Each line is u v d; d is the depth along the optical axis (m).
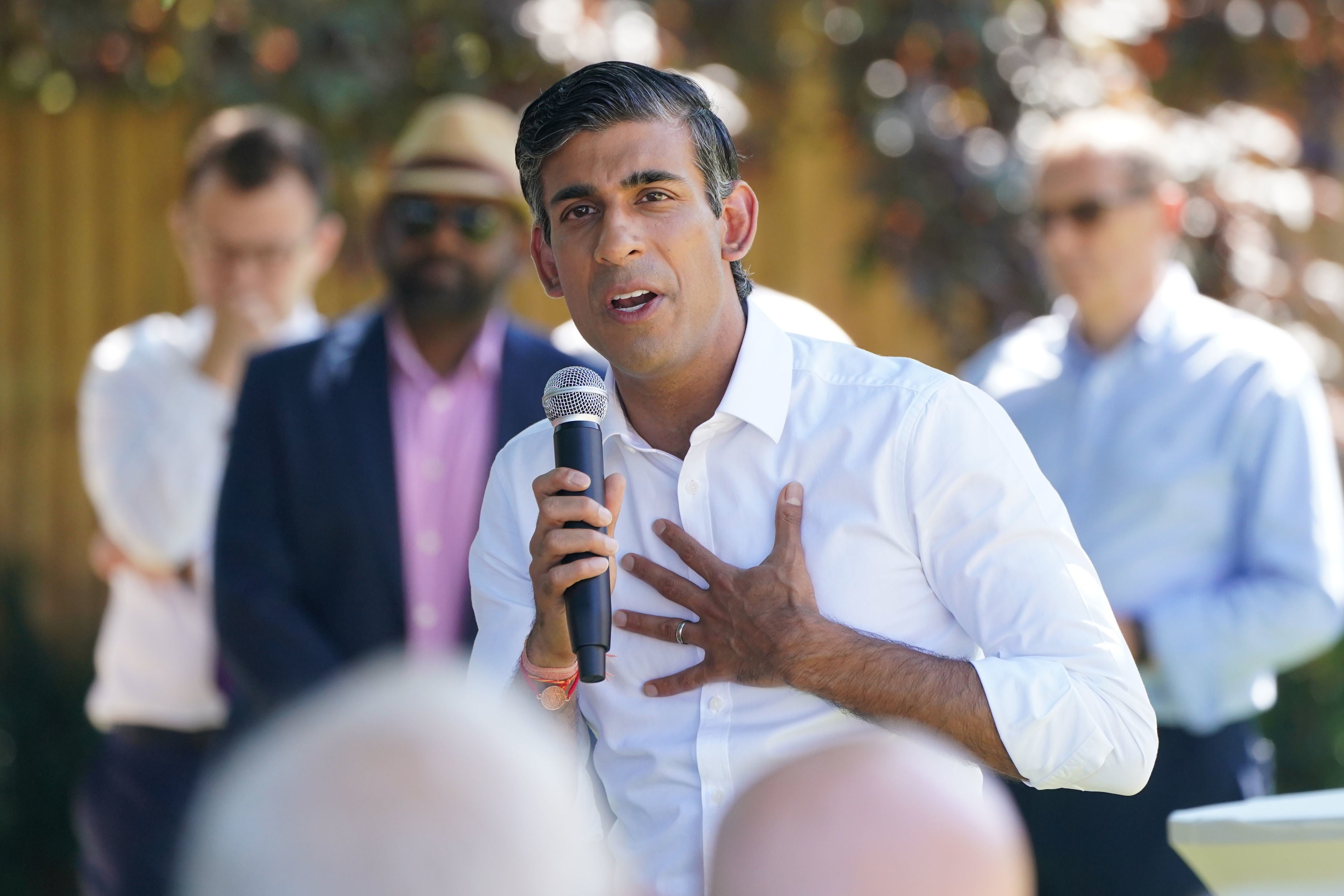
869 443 3.44
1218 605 5.75
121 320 10.52
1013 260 9.10
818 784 1.42
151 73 8.91
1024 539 3.38
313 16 8.32
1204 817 3.24
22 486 10.45
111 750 7.03
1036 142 8.99
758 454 3.52
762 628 3.35
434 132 6.07
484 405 6.02
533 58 8.59
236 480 5.89
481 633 3.78
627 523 3.66
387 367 5.97
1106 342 6.33
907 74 9.32
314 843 1.11
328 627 5.86
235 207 6.98
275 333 7.14
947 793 1.41
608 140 3.38
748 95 9.59
